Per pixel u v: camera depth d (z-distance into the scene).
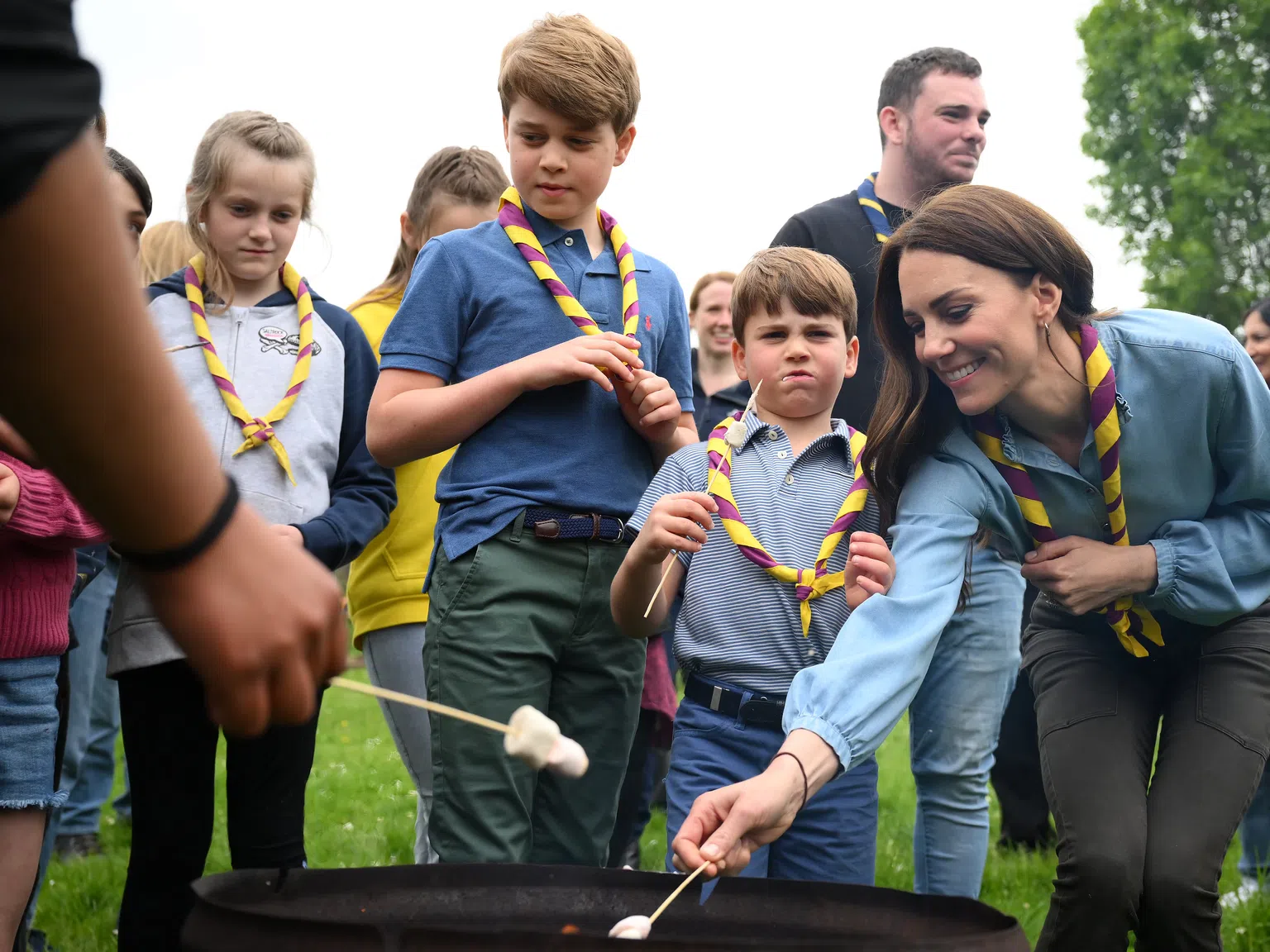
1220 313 28.98
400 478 3.79
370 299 4.21
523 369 2.95
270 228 3.29
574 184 3.18
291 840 2.90
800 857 2.96
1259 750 2.53
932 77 4.35
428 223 4.03
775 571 3.03
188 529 0.98
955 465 2.74
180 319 3.25
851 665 2.33
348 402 3.33
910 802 6.15
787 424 3.34
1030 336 2.54
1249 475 2.71
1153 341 2.63
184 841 2.82
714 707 3.04
